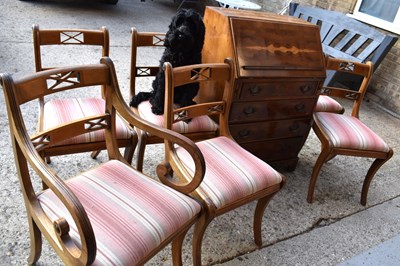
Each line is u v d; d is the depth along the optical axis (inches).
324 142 76.9
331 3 161.2
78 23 168.4
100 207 42.4
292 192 84.3
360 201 85.5
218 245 65.4
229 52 67.6
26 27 149.9
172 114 57.4
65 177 74.1
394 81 140.4
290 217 76.3
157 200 45.5
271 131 80.1
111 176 48.7
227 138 66.3
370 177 82.0
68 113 61.6
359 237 74.4
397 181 97.0
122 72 126.6
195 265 56.1
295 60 73.5
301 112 81.0
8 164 74.5
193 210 46.9
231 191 52.1
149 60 143.2
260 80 69.4
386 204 87.0
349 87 152.8
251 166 57.9
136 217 41.9
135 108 72.3
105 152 84.4
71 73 46.9
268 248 67.1
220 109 66.3
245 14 74.5
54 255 57.3
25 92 41.6
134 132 62.7
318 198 84.2
